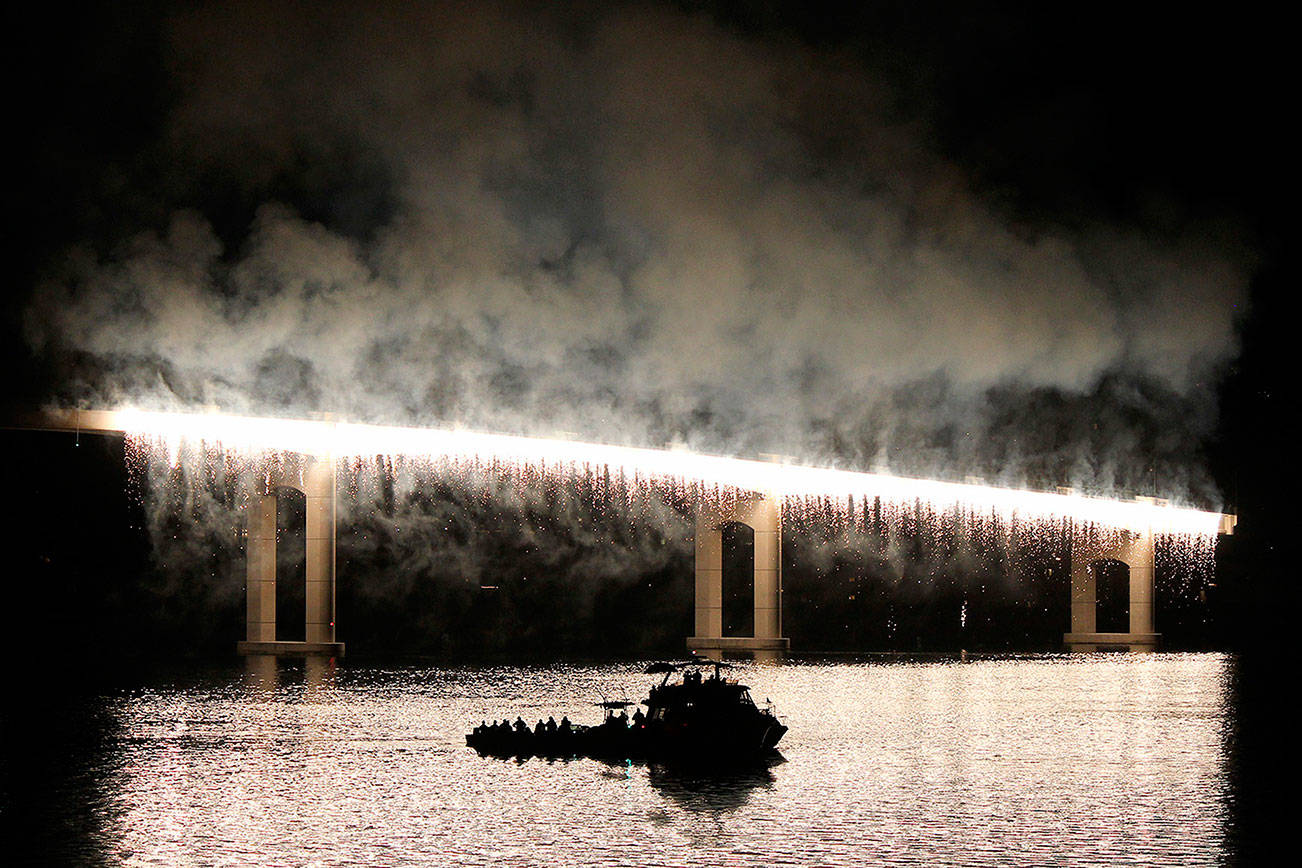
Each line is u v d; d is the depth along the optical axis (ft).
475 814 149.18
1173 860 130.21
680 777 169.99
